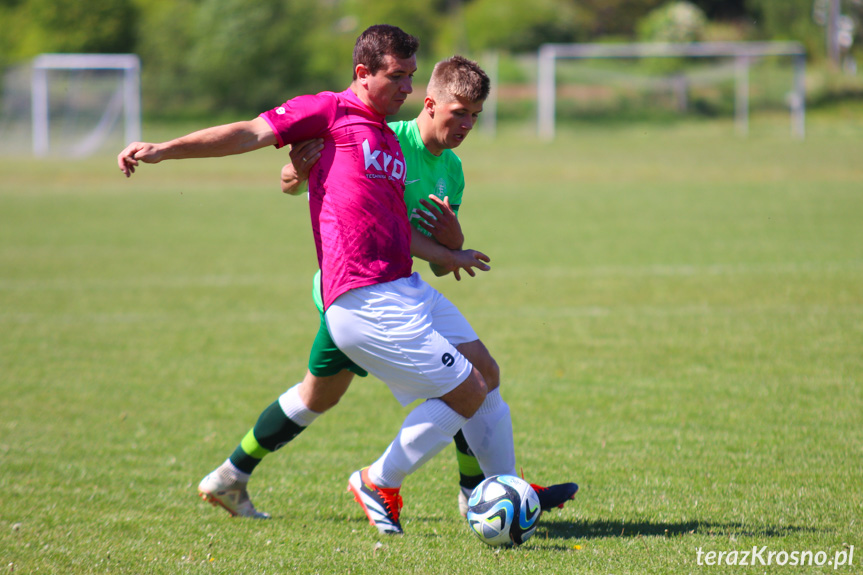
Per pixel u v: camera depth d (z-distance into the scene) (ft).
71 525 50.29
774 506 52.29
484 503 46.11
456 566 43.21
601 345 99.55
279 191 278.46
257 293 134.41
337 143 44.70
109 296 132.16
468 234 190.29
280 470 62.90
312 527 50.52
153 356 98.02
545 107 439.63
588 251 167.63
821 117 486.38
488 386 49.08
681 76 479.41
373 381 90.74
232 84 536.83
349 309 45.06
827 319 108.68
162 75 546.26
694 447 64.95
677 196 250.78
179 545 46.75
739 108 458.09
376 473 47.85
